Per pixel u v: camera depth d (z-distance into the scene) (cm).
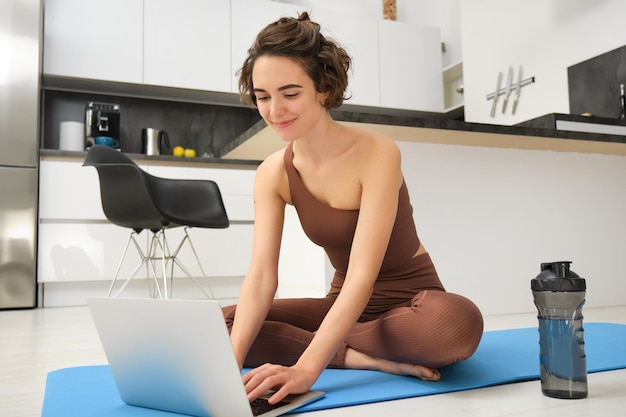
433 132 255
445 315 123
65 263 389
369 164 127
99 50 437
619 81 409
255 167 434
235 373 96
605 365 147
